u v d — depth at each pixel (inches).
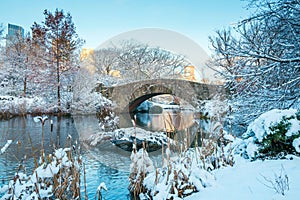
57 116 561.3
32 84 664.4
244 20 167.6
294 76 165.9
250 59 169.3
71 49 657.0
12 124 439.5
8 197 95.2
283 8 159.8
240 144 139.9
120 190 139.6
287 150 112.9
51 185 104.8
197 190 92.4
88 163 192.2
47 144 267.6
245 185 83.7
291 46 162.1
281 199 67.1
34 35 653.9
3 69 752.3
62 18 643.5
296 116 116.3
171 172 106.6
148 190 116.0
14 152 224.4
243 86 189.5
